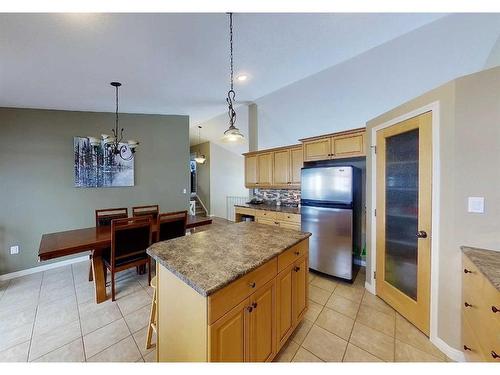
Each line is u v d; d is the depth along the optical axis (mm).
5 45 1867
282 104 3834
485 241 1510
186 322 1162
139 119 4082
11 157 3148
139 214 3379
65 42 1874
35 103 3150
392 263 2238
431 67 2334
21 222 3199
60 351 1683
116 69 2404
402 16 1824
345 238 2756
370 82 2750
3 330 1913
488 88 1473
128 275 3043
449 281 1627
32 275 3105
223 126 5992
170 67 2432
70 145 3535
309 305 2279
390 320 2031
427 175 1800
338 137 3111
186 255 1396
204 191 8367
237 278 1126
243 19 1729
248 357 1238
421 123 1840
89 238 2398
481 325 1232
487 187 1495
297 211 3557
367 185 2537
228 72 2637
